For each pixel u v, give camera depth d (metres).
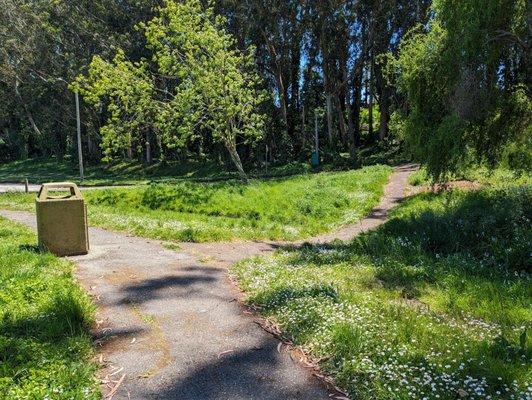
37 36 47.81
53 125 60.25
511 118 13.95
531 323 5.96
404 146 16.39
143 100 26.27
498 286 7.84
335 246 11.65
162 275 7.82
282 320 5.55
